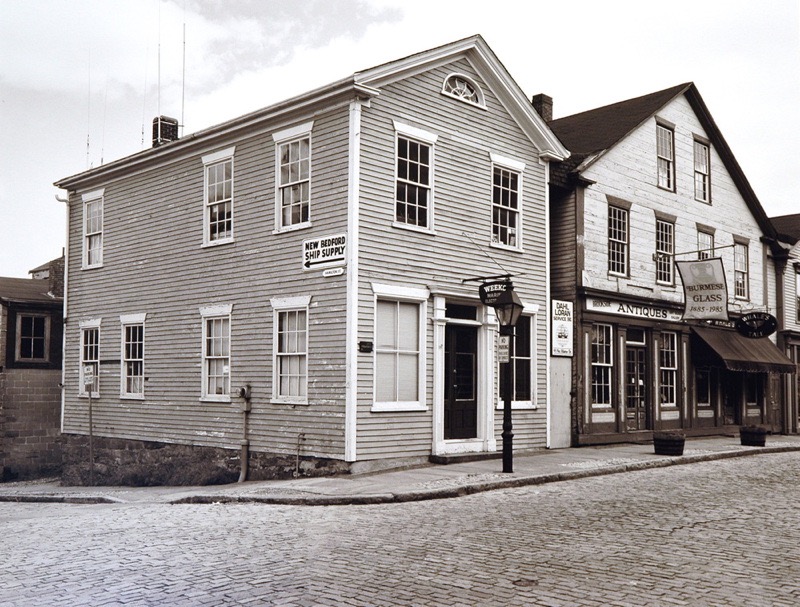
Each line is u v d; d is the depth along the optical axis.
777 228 32.62
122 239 21.22
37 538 9.70
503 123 18.61
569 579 7.02
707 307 22.59
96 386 21.72
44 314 25.64
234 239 17.78
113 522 10.80
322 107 15.93
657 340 23.20
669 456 17.64
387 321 15.78
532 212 19.25
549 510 10.88
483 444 17.36
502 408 17.98
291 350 16.27
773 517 10.37
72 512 13.01
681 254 23.92
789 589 6.75
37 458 24.97
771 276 29.34
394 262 15.77
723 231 26.67
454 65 17.44
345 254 15.10
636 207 22.73
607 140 22.05
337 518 10.44
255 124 17.23
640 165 23.03
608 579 7.04
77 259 22.86
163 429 19.33
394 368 15.83
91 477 19.39
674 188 24.39
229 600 6.35
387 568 7.41
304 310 16.05
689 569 7.43
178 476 18.30
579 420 20.08
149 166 20.44
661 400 23.38
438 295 16.55
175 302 19.30
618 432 21.31
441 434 16.36
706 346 24.39
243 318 17.39
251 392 17.03
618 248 22.05
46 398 25.36
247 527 9.82
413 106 16.44
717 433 25.45
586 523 9.83
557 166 20.31
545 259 19.48
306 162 16.25
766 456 19.39
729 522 9.96
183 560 7.86
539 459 16.94
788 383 29.45
